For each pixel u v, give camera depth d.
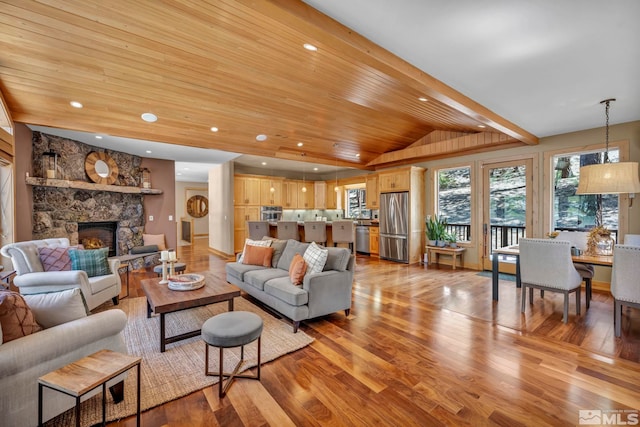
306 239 6.87
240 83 3.47
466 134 5.37
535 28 1.99
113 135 4.16
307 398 1.82
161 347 2.39
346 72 3.19
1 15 2.27
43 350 1.40
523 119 3.90
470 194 5.79
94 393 1.67
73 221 4.84
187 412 1.69
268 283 3.18
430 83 2.70
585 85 2.87
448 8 1.81
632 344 2.49
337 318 3.16
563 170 4.68
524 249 3.21
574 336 2.65
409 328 2.87
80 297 1.76
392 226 6.61
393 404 1.76
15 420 1.32
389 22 1.97
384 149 6.64
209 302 2.60
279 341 2.58
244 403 1.77
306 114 4.47
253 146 5.54
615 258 2.62
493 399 1.79
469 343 2.54
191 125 4.36
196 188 11.43
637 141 3.93
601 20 1.87
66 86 3.20
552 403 1.75
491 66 2.53
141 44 2.70
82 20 2.38
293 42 2.68
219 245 7.92
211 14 2.31
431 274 5.25
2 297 1.45
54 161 4.32
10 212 3.54
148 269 5.70
